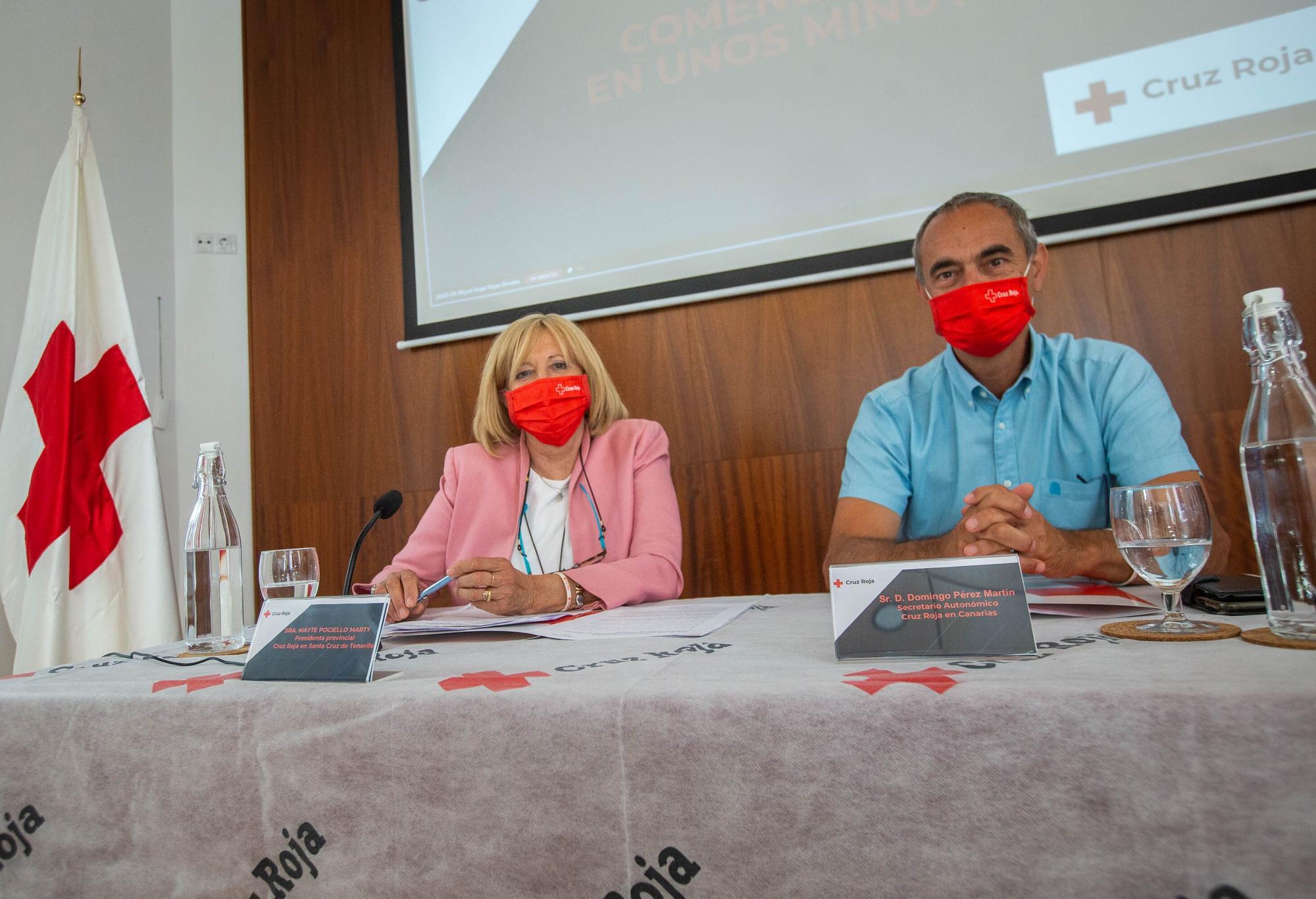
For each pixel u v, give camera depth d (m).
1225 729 0.39
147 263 2.58
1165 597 0.65
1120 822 0.40
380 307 2.52
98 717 0.64
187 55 2.72
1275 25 1.65
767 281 2.03
